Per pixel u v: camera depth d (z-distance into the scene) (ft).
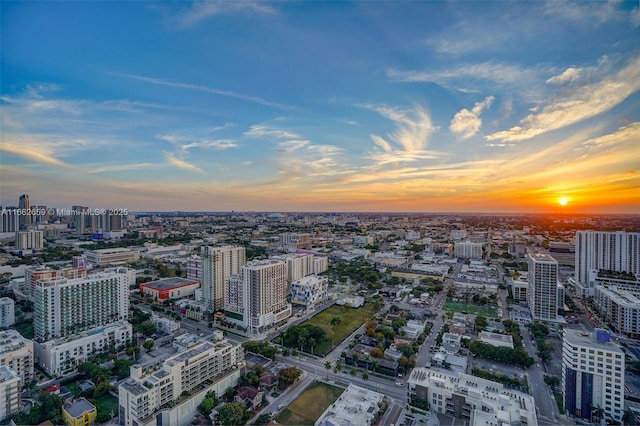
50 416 632.38
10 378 643.45
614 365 617.62
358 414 608.60
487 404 599.16
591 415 631.56
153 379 635.25
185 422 650.02
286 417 646.74
